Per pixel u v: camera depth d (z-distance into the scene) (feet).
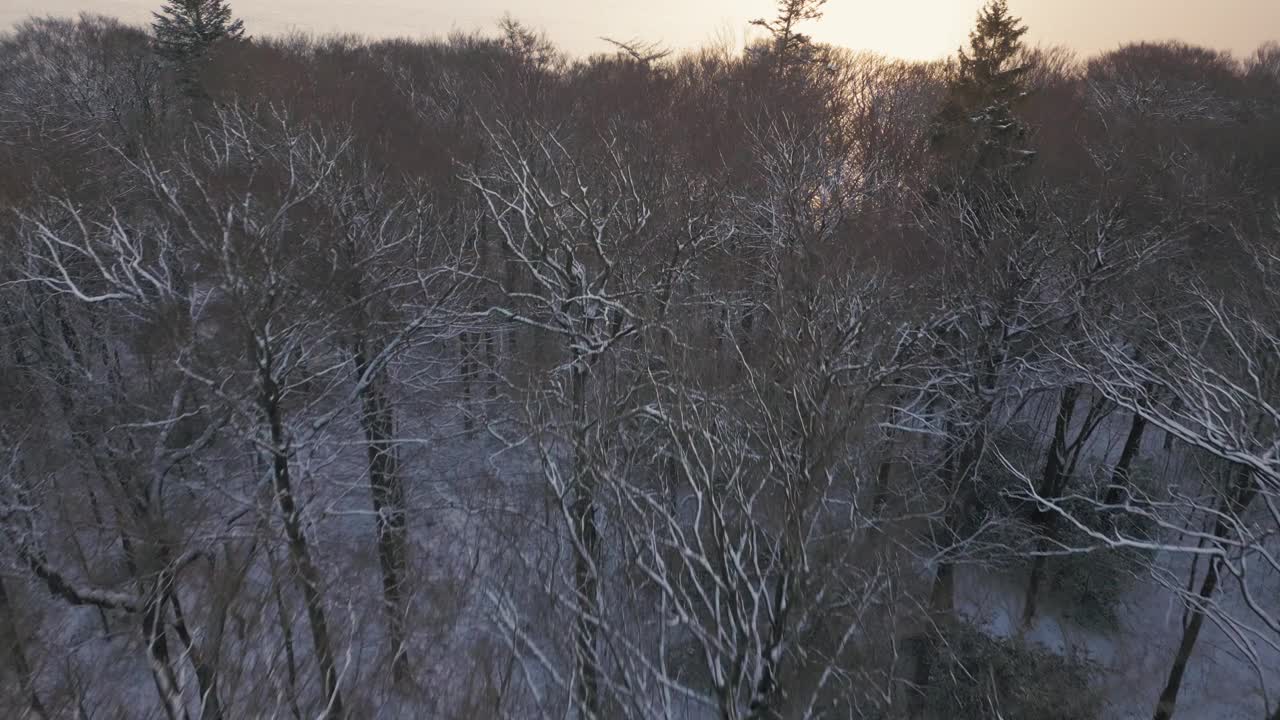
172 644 34.71
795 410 27.76
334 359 47.14
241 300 33.60
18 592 35.19
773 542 26.66
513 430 53.93
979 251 53.47
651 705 24.21
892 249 53.16
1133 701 43.14
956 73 67.26
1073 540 51.34
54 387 44.09
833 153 65.21
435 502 46.80
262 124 60.49
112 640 36.42
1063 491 53.47
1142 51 131.64
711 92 88.33
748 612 26.73
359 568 41.78
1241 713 44.14
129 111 94.58
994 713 35.45
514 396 50.65
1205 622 49.98
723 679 22.75
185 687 31.89
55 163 58.65
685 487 34.68
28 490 37.78
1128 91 107.24
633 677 24.38
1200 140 82.23
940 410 54.34
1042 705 37.04
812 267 42.42
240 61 92.07
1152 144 70.69
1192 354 40.81
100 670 33.96
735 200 59.06
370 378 43.98
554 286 45.27
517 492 43.57
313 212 44.88
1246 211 60.75
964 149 62.28
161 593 31.73
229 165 49.19
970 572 51.67
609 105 83.20
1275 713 33.81
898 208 59.31
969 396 51.03
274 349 37.52
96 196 54.24
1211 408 32.37
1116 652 47.65
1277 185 71.87
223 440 43.70
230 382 39.11
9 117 90.99
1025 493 44.65
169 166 51.24
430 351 64.90
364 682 30.71
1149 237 52.95
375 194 55.36
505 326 57.31
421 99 95.76
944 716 35.68
